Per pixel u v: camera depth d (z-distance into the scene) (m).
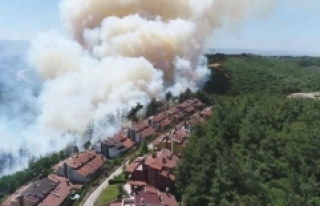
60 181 69.06
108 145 87.44
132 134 95.75
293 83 156.75
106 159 85.06
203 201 52.97
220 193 48.91
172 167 65.25
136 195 54.94
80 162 75.69
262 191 47.06
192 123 95.69
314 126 64.19
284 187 47.69
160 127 103.25
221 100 90.00
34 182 68.25
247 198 45.44
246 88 148.00
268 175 53.78
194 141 67.06
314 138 54.53
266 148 59.72
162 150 72.81
